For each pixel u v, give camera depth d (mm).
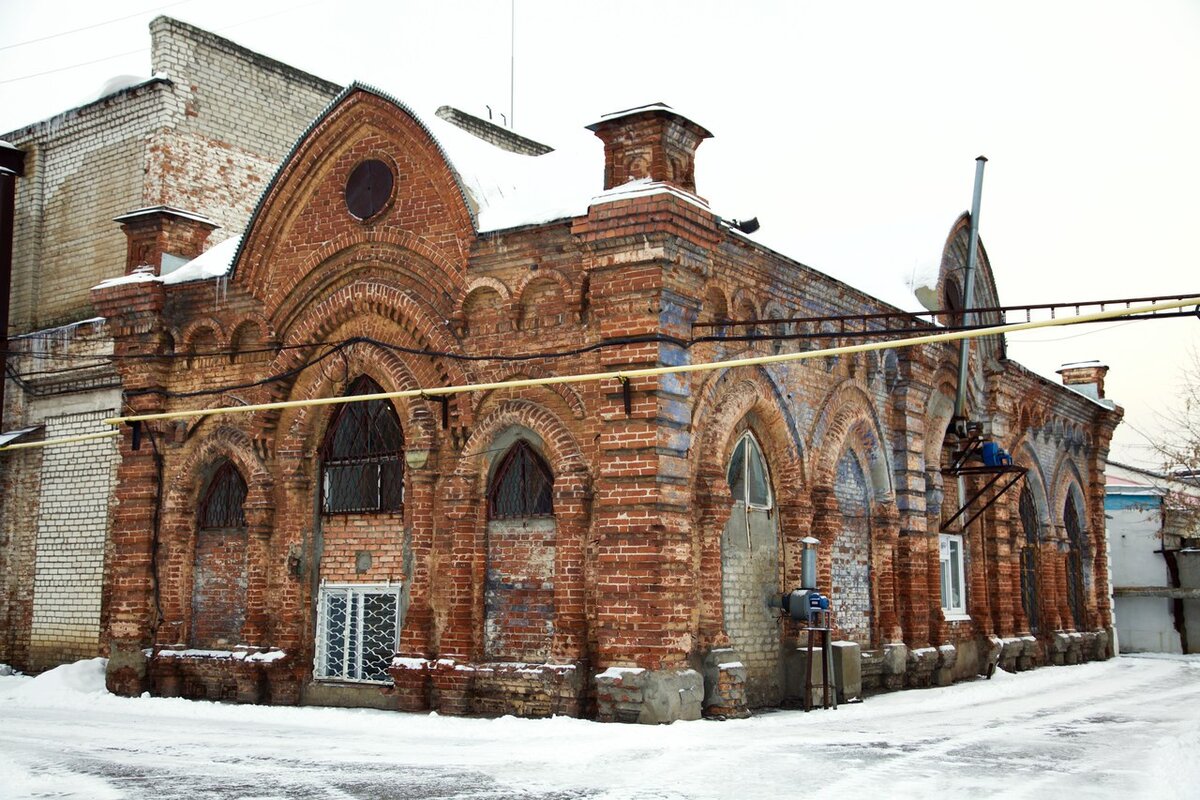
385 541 18156
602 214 15781
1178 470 37125
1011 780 11469
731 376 17469
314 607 18703
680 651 15305
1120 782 11445
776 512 18844
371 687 17844
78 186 26359
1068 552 32281
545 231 16781
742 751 13055
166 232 21234
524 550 16844
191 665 19328
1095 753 13523
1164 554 38844
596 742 13695
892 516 21641
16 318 26672
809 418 19500
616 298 15828
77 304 25938
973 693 21547
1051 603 30266
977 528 26188
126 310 20812
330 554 18688
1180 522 39375
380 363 18281
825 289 19984
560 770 11773
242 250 19625
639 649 15164
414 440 17672
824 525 19391
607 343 15844
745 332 17828
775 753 12961
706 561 16438
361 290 18531
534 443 17031
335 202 19000
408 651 17188
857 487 21250
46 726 15930
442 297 17797
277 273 19516
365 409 18719
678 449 15703
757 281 18219
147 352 20656
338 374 18734
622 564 15422
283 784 11070
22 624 23938
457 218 17516
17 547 24297
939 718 17312
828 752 13125
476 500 17172
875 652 20922
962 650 24578
